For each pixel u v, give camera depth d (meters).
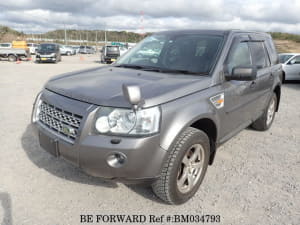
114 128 2.12
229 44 3.23
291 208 2.61
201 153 2.71
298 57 11.50
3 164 3.30
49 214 2.43
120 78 2.79
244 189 2.92
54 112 2.52
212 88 2.78
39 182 2.94
